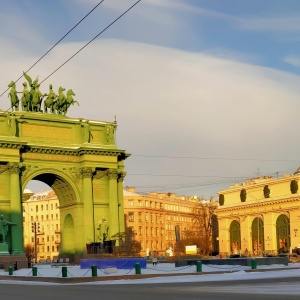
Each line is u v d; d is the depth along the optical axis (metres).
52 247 187.00
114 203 82.94
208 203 198.62
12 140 75.94
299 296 23.39
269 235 127.62
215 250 161.00
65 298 26.66
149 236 177.75
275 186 128.50
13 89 81.06
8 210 76.12
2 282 49.03
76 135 82.75
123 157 86.00
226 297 24.17
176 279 42.69
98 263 60.28
